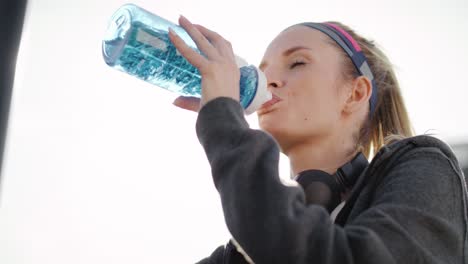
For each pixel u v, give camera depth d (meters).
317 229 0.78
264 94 1.16
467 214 0.96
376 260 0.76
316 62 1.27
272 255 0.76
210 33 1.06
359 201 0.98
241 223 0.79
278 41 1.34
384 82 1.41
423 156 0.96
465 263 0.88
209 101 0.94
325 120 1.23
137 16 1.11
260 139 0.87
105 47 1.13
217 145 0.89
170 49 1.12
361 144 1.29
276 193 0.80
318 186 1.05
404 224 0.82
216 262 1.21
